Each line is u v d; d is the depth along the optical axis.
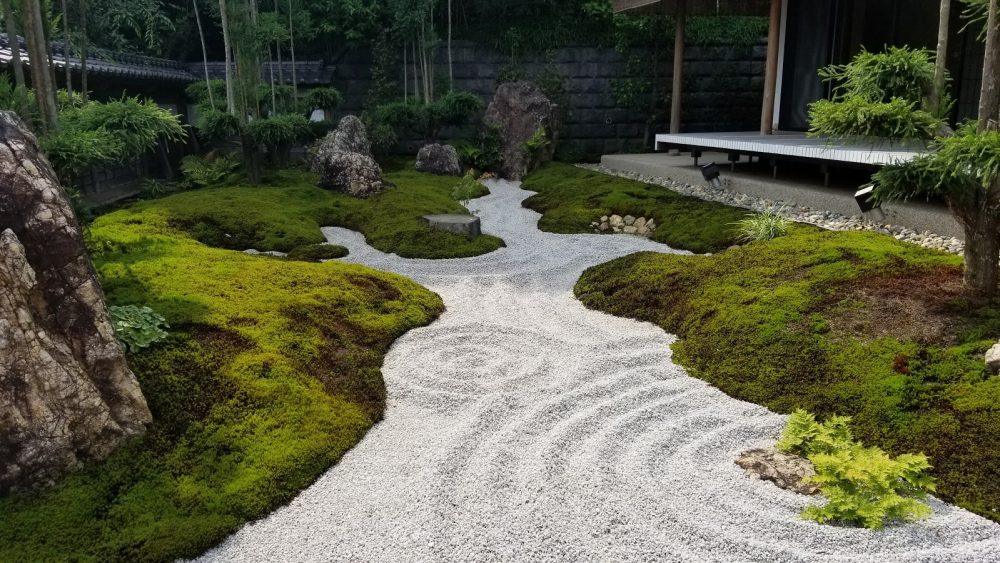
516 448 3.64
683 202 8.93
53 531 2.87
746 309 5.03
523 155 12.82
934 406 3.65
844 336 4.40
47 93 5.77
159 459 3.32
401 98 14.51
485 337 5.19
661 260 6.54
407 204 9.16
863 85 4.66
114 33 14.11
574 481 3.32
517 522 3.02
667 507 3.11
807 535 2.90
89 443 3.22
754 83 14.98
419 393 4.27
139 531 2.91
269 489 3.22
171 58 16.05
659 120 14.88
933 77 4.55
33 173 3.21
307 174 11.18
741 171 10.26
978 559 2.71
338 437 3.69
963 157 3.80
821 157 7.67
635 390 4.29
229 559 2.82
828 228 7.12
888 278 4.97
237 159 12.32
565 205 9.62
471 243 7.79
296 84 13.07
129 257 5.70
